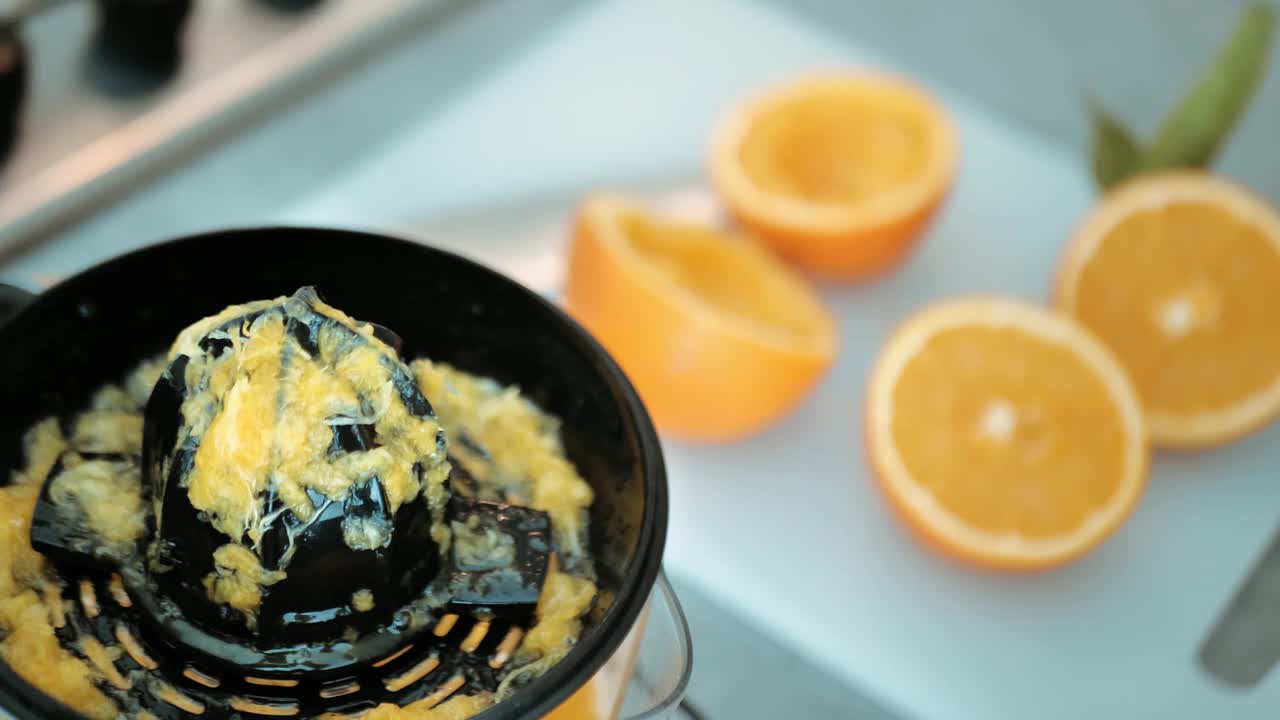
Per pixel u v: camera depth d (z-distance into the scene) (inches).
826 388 26.5
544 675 15.3
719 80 29.2
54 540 17.4
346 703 17.0
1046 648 24.5
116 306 18.4
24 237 25.4
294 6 27.7
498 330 18.9
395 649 17.5
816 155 27.9
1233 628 24.0
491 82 28.6
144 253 18.1
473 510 18.5
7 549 17.5
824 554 25.0
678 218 27.7
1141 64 29.3
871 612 24.7
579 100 28.7
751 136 27.2
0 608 16.9
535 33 29.3
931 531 24.6
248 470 16.5
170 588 17.3
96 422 18.6
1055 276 27.5
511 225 27.3
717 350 24.3
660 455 17.4
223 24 27.4
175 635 17.2
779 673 24.0
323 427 16.8
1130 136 27.5
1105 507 24.6
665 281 24.6
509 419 19.0
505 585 17.8
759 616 24.5
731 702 23.6
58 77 26.3
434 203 27.3
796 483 25.6
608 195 26.9
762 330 24.5
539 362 18.9
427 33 28.3
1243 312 26.0
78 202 25.7
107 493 18.1
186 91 26.6
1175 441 25.9
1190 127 27.0
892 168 27.5
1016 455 24.9
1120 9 29.0
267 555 16.6
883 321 27.2
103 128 26.1
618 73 29.0
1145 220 26.5
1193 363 26.0
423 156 27.7
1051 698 24.2
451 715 16.8
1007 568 24.6
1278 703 24.2
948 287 27.6
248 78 26.9
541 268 26.8
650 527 16.7
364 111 27.9
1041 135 29.7
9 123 25.8
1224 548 25.4
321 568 16.8
